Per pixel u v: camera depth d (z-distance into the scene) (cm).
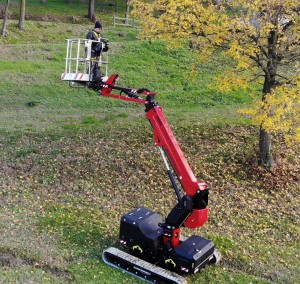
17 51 2923
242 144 1633
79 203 1305
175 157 925
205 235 1147
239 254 1062
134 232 967
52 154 1586
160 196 1362
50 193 1366
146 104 963
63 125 1869
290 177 1462
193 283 930
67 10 4366
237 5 1270
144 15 1402
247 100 2383
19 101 2219
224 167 1499
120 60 2852
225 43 1338
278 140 1694
